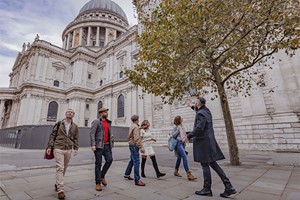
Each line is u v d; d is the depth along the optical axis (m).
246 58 7.97
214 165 4.09
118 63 38.25
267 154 10.70
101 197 4.01
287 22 5.59
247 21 6.07
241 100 14.61
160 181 5.38
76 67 42.44
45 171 7.00
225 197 3.88
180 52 6.87
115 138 24.28
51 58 42.56
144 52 7.47
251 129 13.62
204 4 5.35
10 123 40.81
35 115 36.81
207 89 17.02
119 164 8.74
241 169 6.82
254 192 4.12
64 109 41.41
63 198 3.90
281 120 12.45
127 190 4.52
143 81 8.80
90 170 7.21
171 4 6.41
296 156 7.94
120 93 34.47
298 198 3.56
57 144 4.40
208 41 6.46
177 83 7.53
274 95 13.16
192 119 18.52
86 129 21.05
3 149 17.56
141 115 25.61
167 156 11.20
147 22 8.12
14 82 51.69
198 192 4.09
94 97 41.91
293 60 13.06
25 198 3.98
